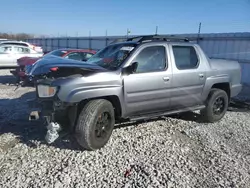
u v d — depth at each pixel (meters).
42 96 4.02
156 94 4.77
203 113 5.84
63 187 3.16
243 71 14.74
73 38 31.61
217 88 6.06
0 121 5.48
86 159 3.87
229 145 4.61
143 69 4.62
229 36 15.23
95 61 4.95
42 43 42.41
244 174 3.61
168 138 4.79
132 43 4.85
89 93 3.99
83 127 3.96
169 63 4.97
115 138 4.67
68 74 4.04
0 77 12.37
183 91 5.19
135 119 4.64
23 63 9.65
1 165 3.63
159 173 3.53
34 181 3.26
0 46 14.55
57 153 4.04
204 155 4.16
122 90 4.32
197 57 5.54
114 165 3.73
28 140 4.49
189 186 3.27
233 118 6.40
